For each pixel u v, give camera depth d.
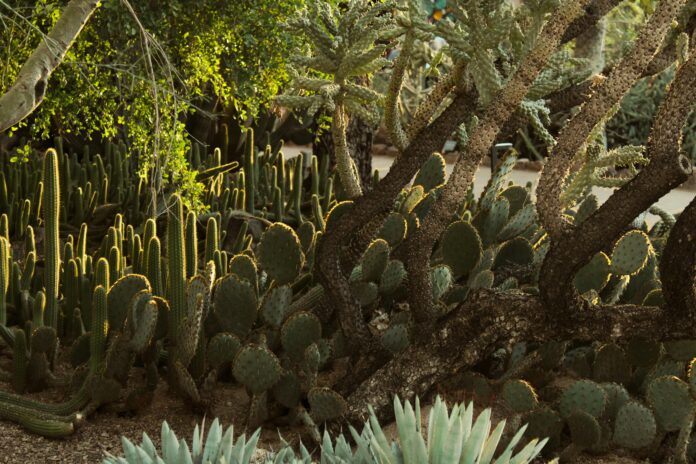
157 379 3.60
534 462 3.36
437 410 1.93
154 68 4.71
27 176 5.94
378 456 1.98
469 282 4.25
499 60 3.74
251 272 3.92
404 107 10.32
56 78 4.66
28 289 4.30
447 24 3.26
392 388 3.40
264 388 3.38
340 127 3.51
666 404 3.26
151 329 3.36
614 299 4.25
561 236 3.13
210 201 6.13
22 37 4.45
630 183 3.03
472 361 3.35
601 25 7.66
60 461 3.22
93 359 3.53
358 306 3.63
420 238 3.37
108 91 4.84
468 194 6.22
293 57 3.38
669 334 3.12
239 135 8.04
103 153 7.72
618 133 12.48
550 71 3.53
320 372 4.07
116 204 6.09
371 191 3.50
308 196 7.03
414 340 3.45
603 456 3.42
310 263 4.48
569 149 3.11
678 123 2.94
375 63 3.30
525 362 3.74
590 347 4.10
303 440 3.43
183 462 2.05
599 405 3.34
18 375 3.71
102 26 4.67
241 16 4.74
